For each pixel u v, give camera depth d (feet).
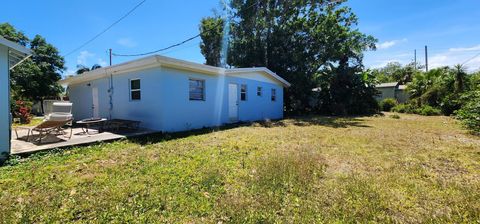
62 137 21.66
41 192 10.02
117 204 8.84
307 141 21.91
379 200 9.27
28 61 72.18
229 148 18.48
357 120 44.50
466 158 15.80
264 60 63.31
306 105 65.72
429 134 26.30
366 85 63.72
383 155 16.63
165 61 24.91
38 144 18.06
